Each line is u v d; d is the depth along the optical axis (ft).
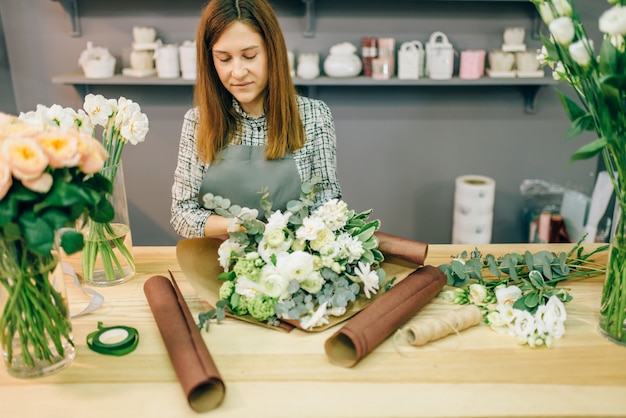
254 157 6.24
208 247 4.97
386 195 12.44
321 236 4.62
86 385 3.90
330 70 10.88
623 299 4.20
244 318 4.64
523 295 4.70
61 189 3.54
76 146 3.55
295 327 4.55
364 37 11.47
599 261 5.62
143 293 5.13
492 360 4.13
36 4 11.26
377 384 3.87
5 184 3.38
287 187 6.33
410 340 4.36
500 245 6.04
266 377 3.95
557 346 4.29
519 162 12.26
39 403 3.72
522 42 11.03
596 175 12.17
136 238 12.61
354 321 4.15
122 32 11.44
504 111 11.93
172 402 3.73
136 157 12.14
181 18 11.38
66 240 3.71
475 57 10.88
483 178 11.58
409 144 12.13
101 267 5.22
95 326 4.61
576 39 3.93
